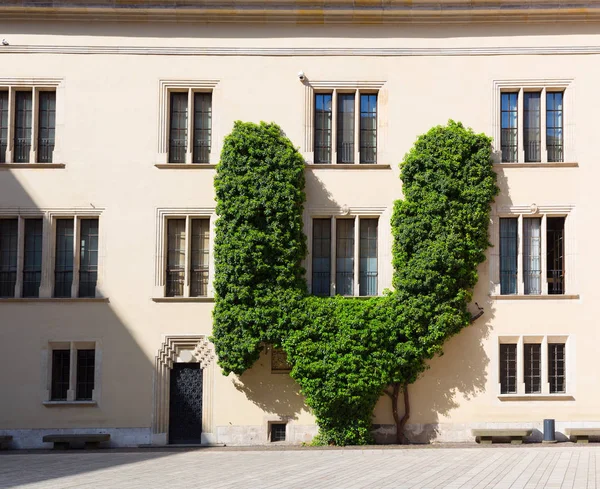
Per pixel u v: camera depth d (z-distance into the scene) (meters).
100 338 24.48
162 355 24.45
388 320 23.89
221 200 24.09
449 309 23.94
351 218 25.22
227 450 22.80
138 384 24.36
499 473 17.25
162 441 24.22
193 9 25.02
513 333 24.64
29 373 24.33
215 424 24.25
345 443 23.67
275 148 24.16
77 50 25.27
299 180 24.45
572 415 24.47
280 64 25.39
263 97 25.30
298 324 23.56
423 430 24.33
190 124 25.33
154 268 24.75
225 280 23.58
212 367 24.45
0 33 25.23
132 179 25.03
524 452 21.66
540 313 24.72
